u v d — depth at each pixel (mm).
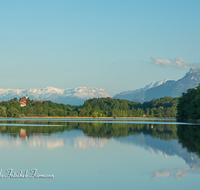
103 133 65312
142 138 54375
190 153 36281
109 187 22094
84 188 21859
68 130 73312
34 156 33688
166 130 77000
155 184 22797
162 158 32969
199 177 24703
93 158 32812
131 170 27156
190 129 80938
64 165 29219
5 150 37719
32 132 64312
